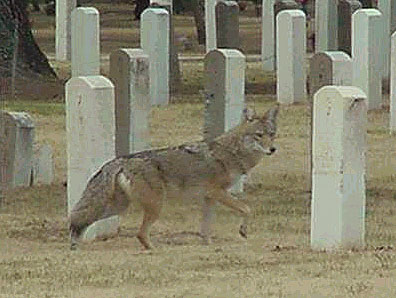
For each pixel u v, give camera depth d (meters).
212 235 15.34
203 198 14.62
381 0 31.88
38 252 14.12
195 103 29.31
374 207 17.47
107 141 14.85
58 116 26.88
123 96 17.22
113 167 14.06
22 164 18.80
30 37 32.78
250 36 52.22
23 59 32.44
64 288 11.76
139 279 12.09
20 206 17.38
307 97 29.06
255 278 12.05
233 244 14.66
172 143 23.22
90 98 14.67
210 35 38.91
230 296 11.22
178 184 14.35
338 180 13.45
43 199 17.91
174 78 32.41
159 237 15.17
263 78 35.25
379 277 12.00
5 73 31.23
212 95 18.12
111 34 53.28
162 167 14.23
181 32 53.69
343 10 32.44
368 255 13.27
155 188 14.16
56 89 31.34
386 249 13.81
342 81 17.97
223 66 17.98
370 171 20.52
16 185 18.73
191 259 13.37
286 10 30.64
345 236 13.59
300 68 29.19
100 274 12.44
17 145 18.69
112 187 13.95
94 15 27.12
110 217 14.50
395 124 24.67
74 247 14.24
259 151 14.71
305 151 22.38
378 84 27.69
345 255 13.28
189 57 42.34
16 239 15.05
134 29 57.03
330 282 11.79
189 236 15.25
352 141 13.43
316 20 36.66
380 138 24.03
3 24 31.56
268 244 14.59
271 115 14.88
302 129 24.97
